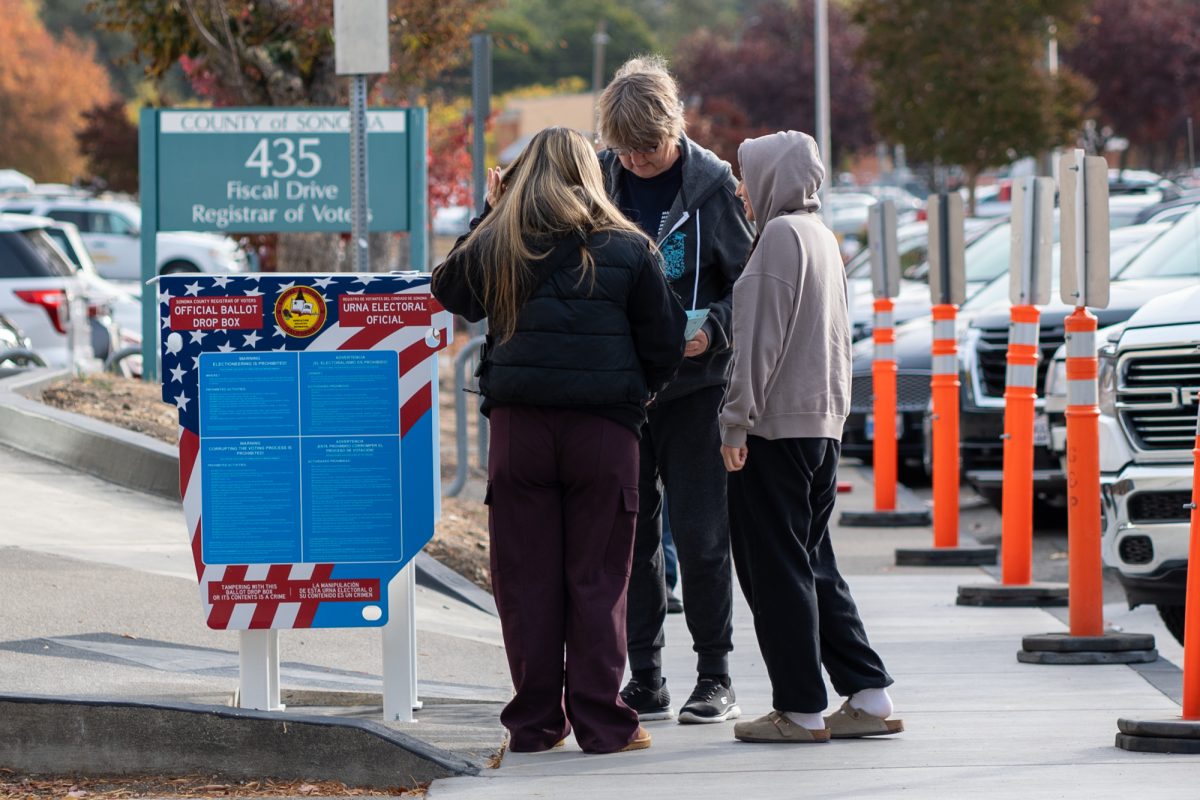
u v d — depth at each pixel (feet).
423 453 55.57
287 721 50.75
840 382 54.19
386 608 55.67
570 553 53.21
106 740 51.31
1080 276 71.31
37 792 50.03
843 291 54.65
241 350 55.16
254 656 56.03
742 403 52.11
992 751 54.19
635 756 53.36
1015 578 88.48
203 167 127.24
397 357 55.31
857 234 458.50
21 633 64.75
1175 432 74.84
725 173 58.65
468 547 93.50
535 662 53.16
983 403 121.80
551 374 51.55
